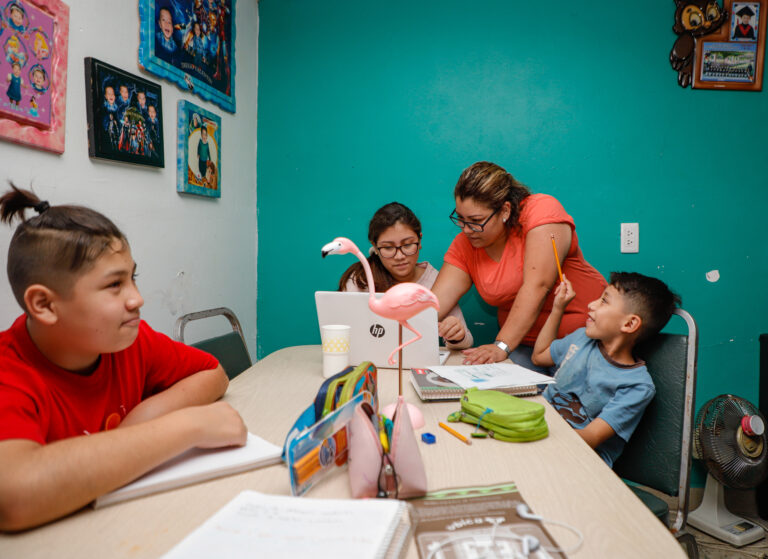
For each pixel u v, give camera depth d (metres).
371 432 0.62
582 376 1.24
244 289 2.06
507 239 1.62
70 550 0.50
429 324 1.17
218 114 1.83
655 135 2.01
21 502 0.51
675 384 1.11
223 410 0.73
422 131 2.06
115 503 0.59
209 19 1.72
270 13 2.10
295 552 0.47
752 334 2.03
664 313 1.14
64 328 0.66
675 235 2.03
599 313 1.19
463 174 1.53
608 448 1.14
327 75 2.08
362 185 2.09
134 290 0.70
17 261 0.64
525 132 2.03
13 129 0.97
